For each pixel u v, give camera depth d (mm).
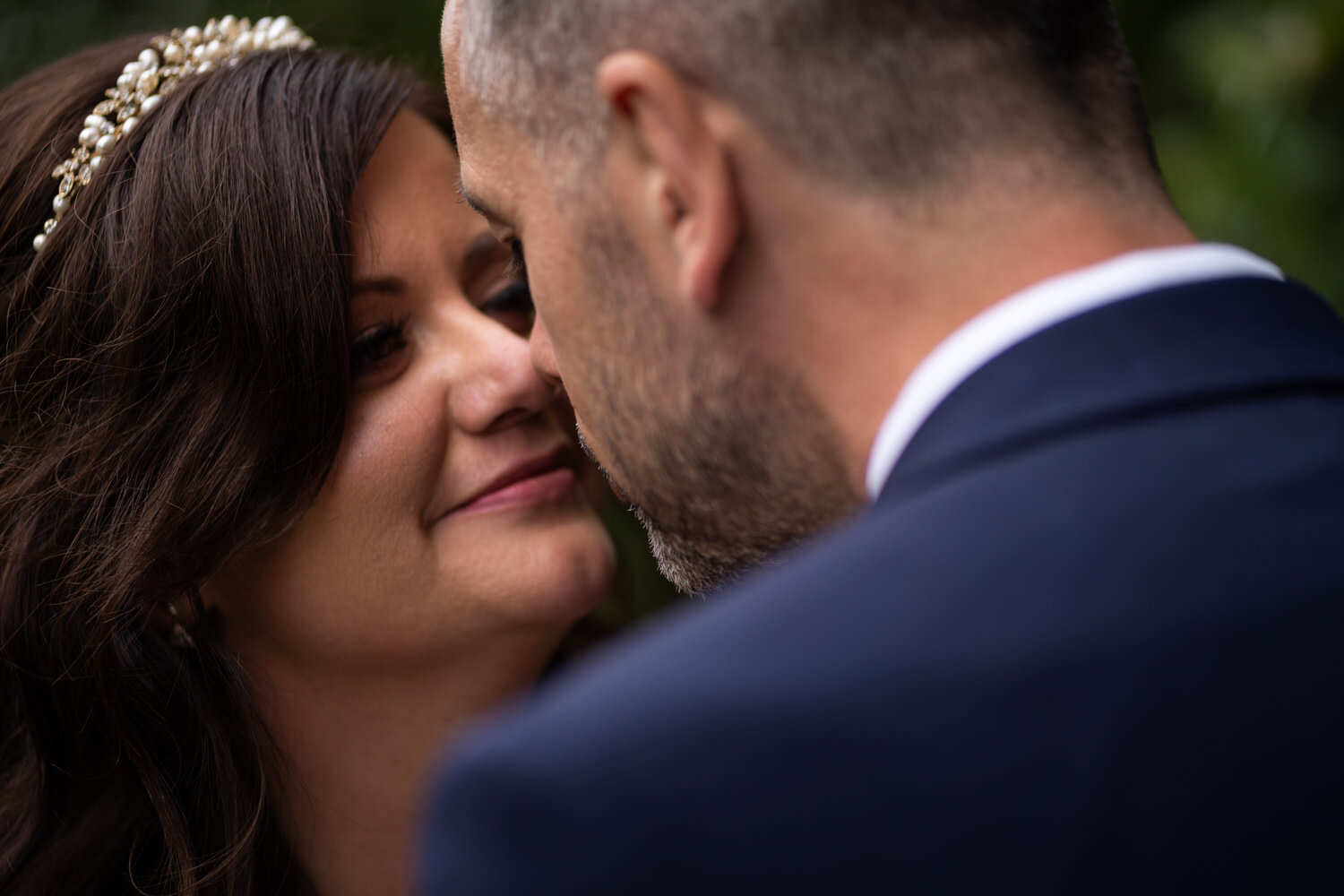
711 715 677
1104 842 645
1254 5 2424
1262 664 673
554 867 674
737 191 854
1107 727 657
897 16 822
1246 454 731
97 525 1458
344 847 1580
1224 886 649
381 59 1986
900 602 698
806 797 662
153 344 1414
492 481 1462
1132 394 749
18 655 1536
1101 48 882
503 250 1541
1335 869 662
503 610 1459
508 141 989
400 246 1450
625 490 1062
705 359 914
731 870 658
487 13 980
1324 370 785
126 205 1447
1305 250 2320
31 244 1545
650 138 856
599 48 890
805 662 687
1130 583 687
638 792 669
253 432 1388
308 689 1536
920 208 818
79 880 1538
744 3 835
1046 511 714
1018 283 806
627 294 937
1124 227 822
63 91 1569
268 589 1466
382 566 1438
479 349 1454
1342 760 670
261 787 1498
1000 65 827
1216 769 655
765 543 983
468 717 1550
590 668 796
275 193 1387
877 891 651
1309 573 696
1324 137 2438
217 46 1540
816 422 895
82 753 1572
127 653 1461
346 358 1389
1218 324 776
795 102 830
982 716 662
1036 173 817
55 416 1496
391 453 1418
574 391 1023
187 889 1478
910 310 829
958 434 769
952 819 651
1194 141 2449
